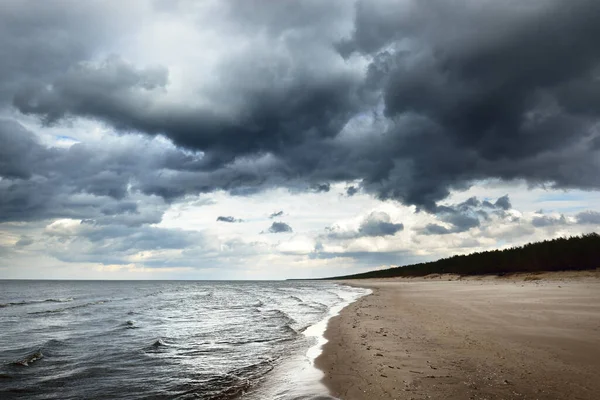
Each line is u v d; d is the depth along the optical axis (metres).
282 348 14.30
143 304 41.31
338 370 10.05
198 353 14.02
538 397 6.91
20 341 17.67
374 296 40.44
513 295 25.83
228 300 47.84
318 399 7.89
